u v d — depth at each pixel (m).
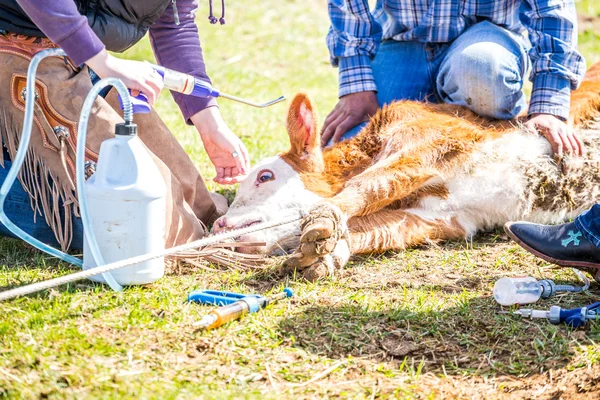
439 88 4.54
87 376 2.54
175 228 3.64
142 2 3.61
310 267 3.47
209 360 2.75
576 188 4.22
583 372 2.70
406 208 4.07
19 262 3.59
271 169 3.90
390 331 3.02
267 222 3.58
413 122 4.07
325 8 10.98
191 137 5.75
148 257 3.15
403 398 2.59
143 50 8.79
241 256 3.65
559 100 4.20
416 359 2.85
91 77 3.86
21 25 3.45
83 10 3.53
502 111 4.28
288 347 2.88
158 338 2.85
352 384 2.66
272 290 3.35
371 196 3.82
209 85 3.63
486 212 4.18
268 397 2.51
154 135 3.97
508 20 4.61
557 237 3.46
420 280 3.54
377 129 4.19
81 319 2.96
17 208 3.68
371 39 4.71
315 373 2.72
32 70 3.08
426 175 3.95
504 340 2.96
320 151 3.99
